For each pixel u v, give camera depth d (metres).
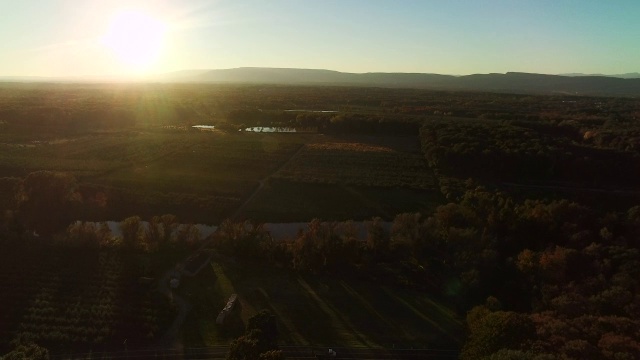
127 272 75.56
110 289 70.81
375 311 67.75
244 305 68.19
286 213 105.38
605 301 61.12
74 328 61.78
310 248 78.06
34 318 63.59
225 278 75.25
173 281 72.25
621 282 65.81
